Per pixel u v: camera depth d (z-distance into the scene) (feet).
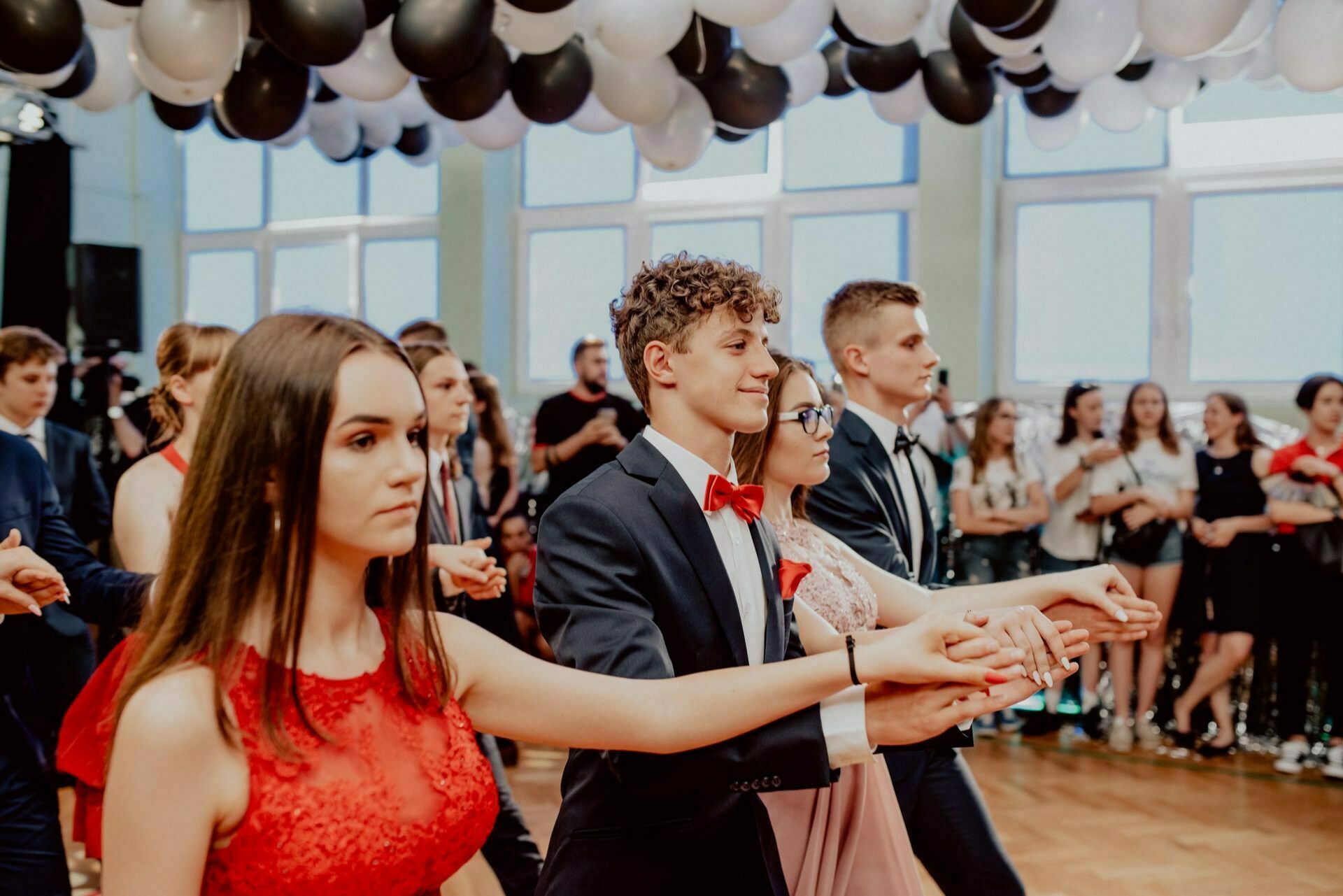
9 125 20.81
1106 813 13.29
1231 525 15.71
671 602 4.77
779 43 10.82
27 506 7.38
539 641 17.72
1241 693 16.20
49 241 21.20
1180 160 21.54
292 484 3.23
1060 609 5.19
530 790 14.16
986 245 21.84
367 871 3.23
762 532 5.28
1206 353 21.45
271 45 10.28
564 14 10.12
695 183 24.88
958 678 3.76
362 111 14.69
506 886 8.61
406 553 3.56
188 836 3.04
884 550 7.30
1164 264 21.52
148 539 7.40
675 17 9.90
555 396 18.74
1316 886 11.02
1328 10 9.29
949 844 6.97
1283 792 14.14
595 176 25.52
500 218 25.63
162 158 28.45
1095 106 13.62
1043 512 16.84
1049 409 19.58
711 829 4.77
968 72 11.88
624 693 3.85
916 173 23.29
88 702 4.72
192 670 3.15
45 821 7.02
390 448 3.32
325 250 27.35
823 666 3.86
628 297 5.16
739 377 4.88
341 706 3.35
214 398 3.35
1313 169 20.65
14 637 7.00
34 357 11.64
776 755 4.00
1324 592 15.17
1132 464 16.31
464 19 9.42
